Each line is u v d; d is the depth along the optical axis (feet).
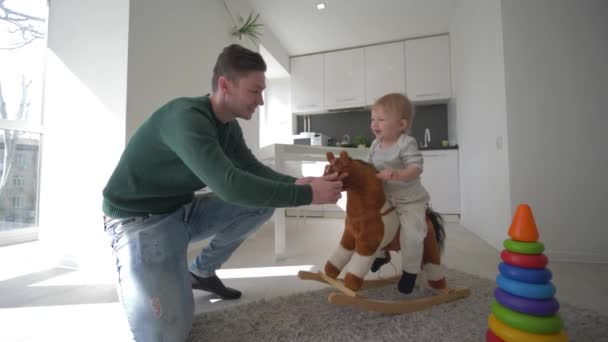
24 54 7.75
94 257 5.28
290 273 5.02
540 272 2.41
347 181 3.20
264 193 2.54
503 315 2.44
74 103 5.51
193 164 2.54
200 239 3.84
